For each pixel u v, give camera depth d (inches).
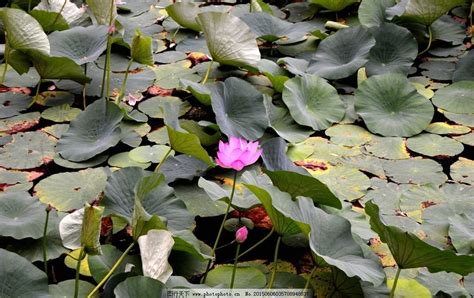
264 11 128.3
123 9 134.9
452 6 114.2
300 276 67.8
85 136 90.7
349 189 83.0
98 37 107.0
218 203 79.8
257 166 87.5
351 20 129.6
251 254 72.2
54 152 89.2
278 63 109.8
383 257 71.5
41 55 96.1
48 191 80.6
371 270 61.7
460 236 72.1
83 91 103.3
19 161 87.0
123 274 59.4
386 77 100.7
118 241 72.8
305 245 73.3
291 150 91.4
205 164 87.0
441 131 96.0
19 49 97.5
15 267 60.3
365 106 98.7
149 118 98.7
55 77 100.7
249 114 92.7
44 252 65.3
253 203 73.7
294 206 64.7
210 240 74.2
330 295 65.6
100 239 73.0
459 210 78.4
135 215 63.2
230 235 75.1
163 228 64.7
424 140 94.0
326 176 85.6
